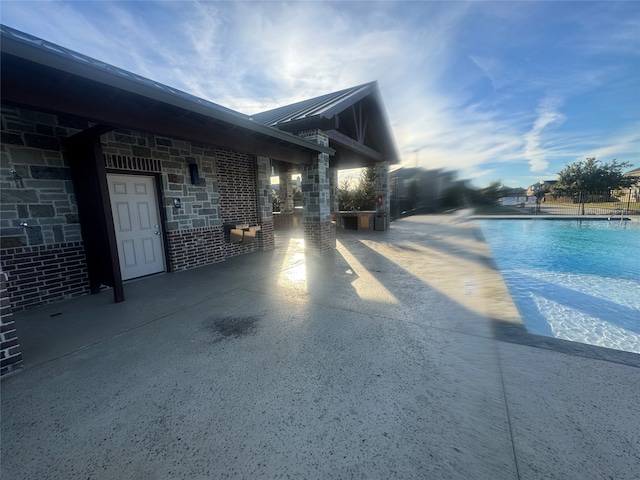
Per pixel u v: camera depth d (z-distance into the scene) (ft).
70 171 12.66
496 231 38.27
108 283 12.27
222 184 20.40
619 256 24.02
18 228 11.27
